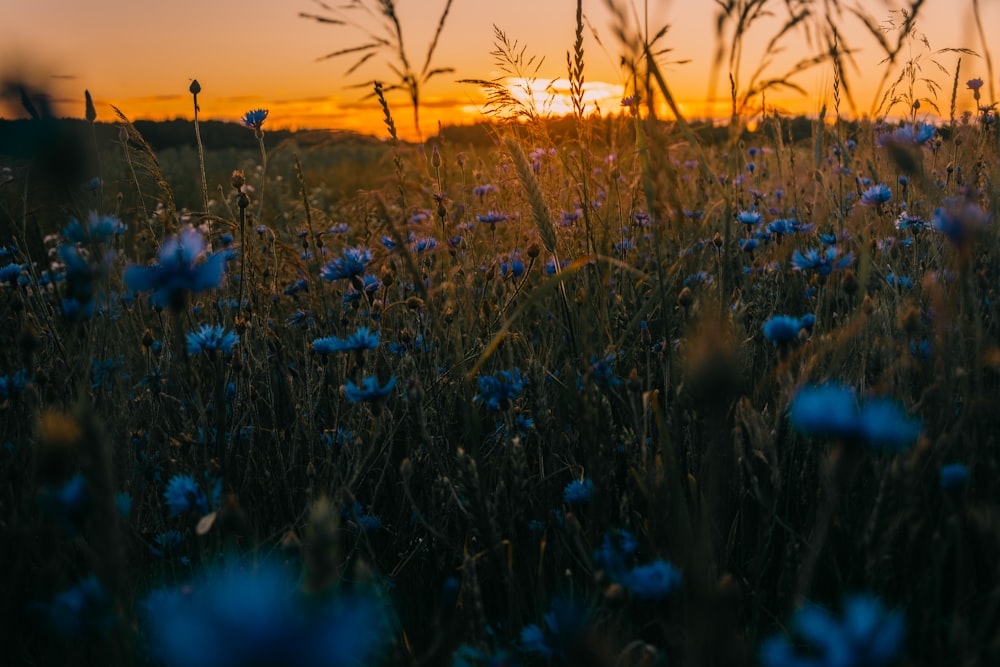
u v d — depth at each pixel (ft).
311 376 3.22
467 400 2.78
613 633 2.04
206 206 3.66
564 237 3.81
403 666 2.29
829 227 4.57
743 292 3.71
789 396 2.40
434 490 2.66
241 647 0.65
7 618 2.14
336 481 2.80
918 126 3.62
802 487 2.64
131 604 2.31
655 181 2.49
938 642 2.00
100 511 1.61
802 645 2.07
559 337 3.36
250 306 3.80
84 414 1.56
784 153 6.08
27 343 2.57
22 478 2.38
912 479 2.01
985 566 2.27
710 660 1.76
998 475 2.24
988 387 2.57
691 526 2.28
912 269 3.27
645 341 2.99
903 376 2.58
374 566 2.43
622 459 2.84
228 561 2.11
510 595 2.30
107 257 2.28
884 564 2.26
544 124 3.81
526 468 2.68
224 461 2.57
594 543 2.42
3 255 3.76
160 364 3.19
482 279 3.98
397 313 3.81
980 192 3.50
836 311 3.25
